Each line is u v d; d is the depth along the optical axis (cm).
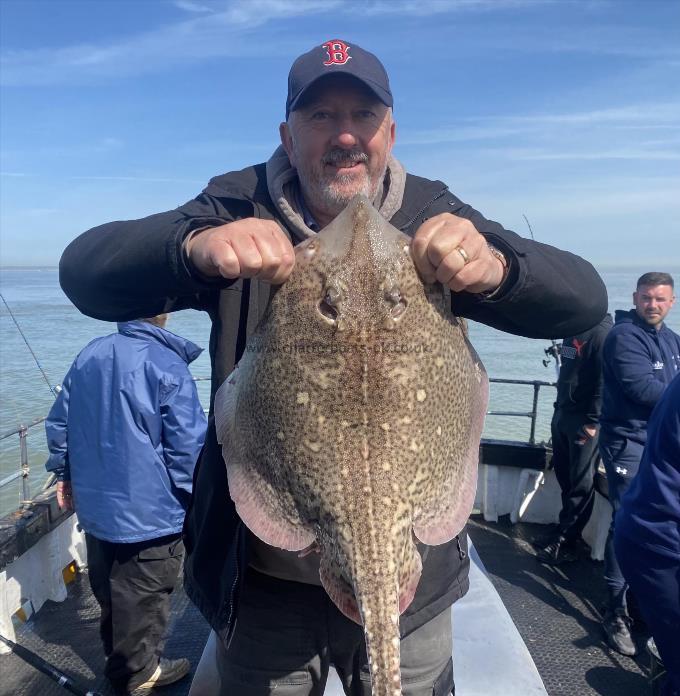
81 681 410
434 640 242
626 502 259
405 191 238
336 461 166
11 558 431
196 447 388
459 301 195
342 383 167
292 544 174
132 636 389
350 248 172
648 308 507
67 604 493
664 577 242
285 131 237
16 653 402
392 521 164
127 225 199
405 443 168
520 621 477
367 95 216
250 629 236
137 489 377
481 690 300
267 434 176
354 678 246
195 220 185
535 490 638
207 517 220
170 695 404
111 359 385
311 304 171
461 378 183
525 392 1625
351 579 162
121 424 379
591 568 557
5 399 1570
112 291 199
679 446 238
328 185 221
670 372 503
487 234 186
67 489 436
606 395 520
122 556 385
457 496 181
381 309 168
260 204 232
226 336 218
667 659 251
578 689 405
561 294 190
